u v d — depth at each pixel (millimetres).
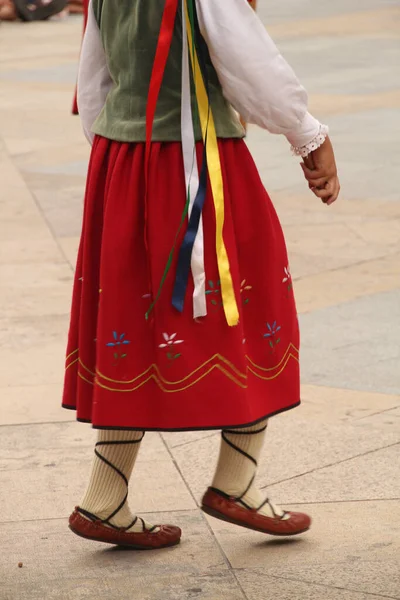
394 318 7672
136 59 4090
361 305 7945
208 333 4125
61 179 11953
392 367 6773
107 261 4117
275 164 12320
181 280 4066
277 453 5531
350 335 7355
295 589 4168
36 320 7770
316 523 4762
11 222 10336
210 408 4141
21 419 6055
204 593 4152
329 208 10531
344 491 5090
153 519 4812
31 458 5527
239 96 4023
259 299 4246
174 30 4023
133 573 4328
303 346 7180
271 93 3996
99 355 4164
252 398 4242
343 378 6617
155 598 4121
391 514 4840
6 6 27672
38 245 9602
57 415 6109
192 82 4062
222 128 4125
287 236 9695
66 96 17234
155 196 4066
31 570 4371
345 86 17016
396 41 21719
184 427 4145
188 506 4957
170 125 4074
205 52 4039
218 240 4074
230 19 3904
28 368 6871
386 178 11562
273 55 3971
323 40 22141
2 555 4508
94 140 4309
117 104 4180
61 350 7199
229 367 4137
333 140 13336
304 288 8367
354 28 23797
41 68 20219
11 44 23922
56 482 5230
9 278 8719
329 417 6000
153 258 4086
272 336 4273
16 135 14344
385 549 4492
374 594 4113
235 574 4309
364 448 5578
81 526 4441
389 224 9977
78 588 4211
